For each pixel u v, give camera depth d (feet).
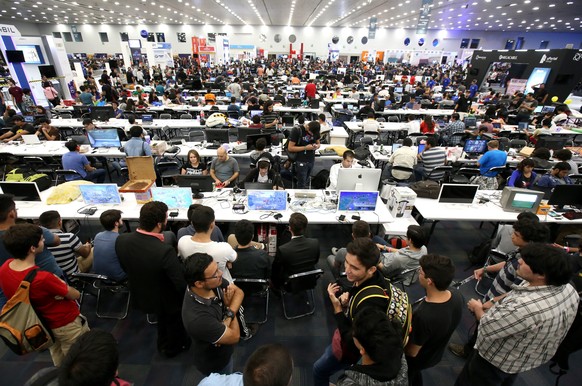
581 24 72.69
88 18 82.28
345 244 14.88
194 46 79.97
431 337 5.45
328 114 38.78
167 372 8.40
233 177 15.99
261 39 100.89
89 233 15.14
